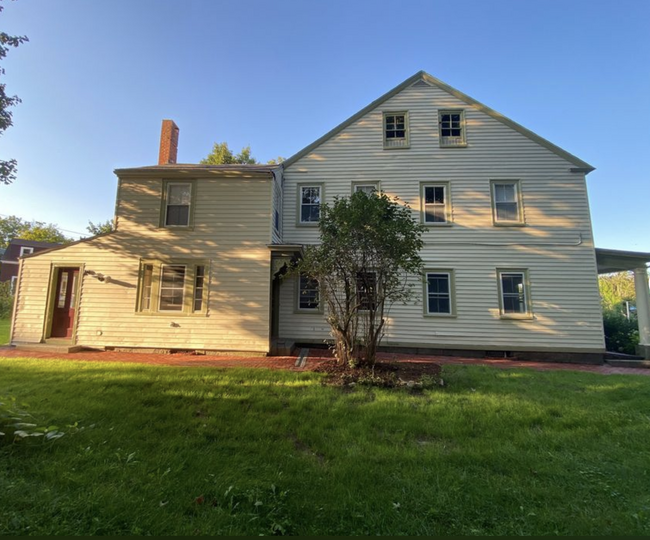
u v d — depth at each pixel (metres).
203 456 3.46
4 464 3.05
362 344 8.11
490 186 11.63
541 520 2.56
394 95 12.41
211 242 10.36
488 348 10.93
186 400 5.23
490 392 6.16
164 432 4.04
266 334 9.91
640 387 6.58
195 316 10.08
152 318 10.13
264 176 10.51
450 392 6.13
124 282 10.28
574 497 2.89
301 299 11.77
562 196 11.35
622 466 3.46
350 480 3.10
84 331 10.12
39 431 3.61
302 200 12.26
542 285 11.05
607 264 11.29
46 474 2.92
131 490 2.76
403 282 11.16
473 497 2.86
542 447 3.92
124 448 3.56
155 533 2.27
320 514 2.58
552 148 11.54
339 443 3.94
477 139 11.90
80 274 10.33
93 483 2.83
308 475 3.18
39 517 2.35
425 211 11.73
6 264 31.70
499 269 11.27
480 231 11.45
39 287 10.41
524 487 3.04
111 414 4.52
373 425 4.54
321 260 7.53
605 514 2.65
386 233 7.09
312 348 11.34
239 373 7.01
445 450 3.81
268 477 3.09
